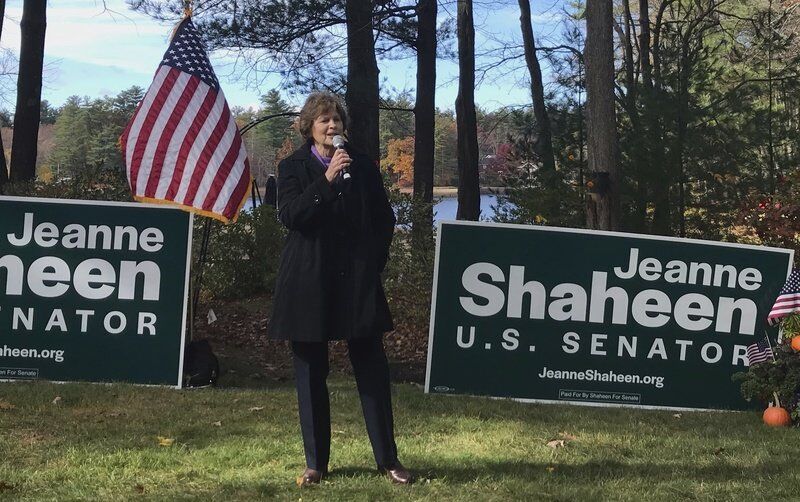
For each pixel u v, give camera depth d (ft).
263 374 25.67
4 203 22.50
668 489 14.56
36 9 50.60
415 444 17.20
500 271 22.89
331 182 13.30
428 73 59.16
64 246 22.65
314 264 13.42
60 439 16.66
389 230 14.34
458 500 13.56
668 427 19.92
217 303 37.81
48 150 127.24
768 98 45.50
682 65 40.98
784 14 52.54
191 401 20.45
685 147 39.09
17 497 13.26
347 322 13.51
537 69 66.39
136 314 22.68
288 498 13.46
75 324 22.65
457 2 58.34
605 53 29.01
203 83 22.41
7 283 22.52
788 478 15.35
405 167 112.68
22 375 22.48
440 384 22.76
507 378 22.85
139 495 13.53
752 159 40.16
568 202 36.42
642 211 39.63
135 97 115.34
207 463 15.35
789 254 22.90
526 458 16.39
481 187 76.84
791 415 20.36
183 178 22.21
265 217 38.70
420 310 31.14
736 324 22.99
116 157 114.42
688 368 22.98
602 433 18.85
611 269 22.98
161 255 22.76
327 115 13.92
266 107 81.56
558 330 22.95
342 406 20.18
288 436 17.34
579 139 43.45
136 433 17.30
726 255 23.00
